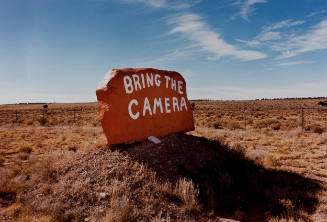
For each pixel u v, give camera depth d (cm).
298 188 661
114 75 823
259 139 1446
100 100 804
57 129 2122
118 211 491
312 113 3681
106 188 576
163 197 555
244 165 831
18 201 560
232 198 592
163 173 654
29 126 2653
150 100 909
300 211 516
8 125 2581
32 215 499
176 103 1023
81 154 784
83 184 601
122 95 820
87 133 1777
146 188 583
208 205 542
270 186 671
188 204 537
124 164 675
